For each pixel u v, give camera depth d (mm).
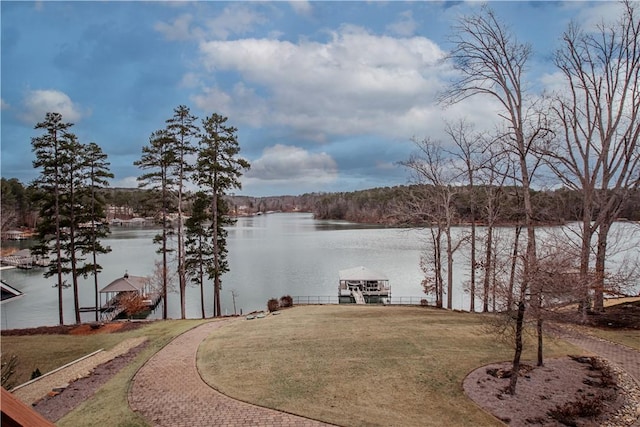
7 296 29828
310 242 83188
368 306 27500
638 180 18156
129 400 12984
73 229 28562
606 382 12578
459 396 12234
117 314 36250
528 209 17922
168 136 27688
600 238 19438
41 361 18781
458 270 49469
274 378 14047
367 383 13312
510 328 15633
